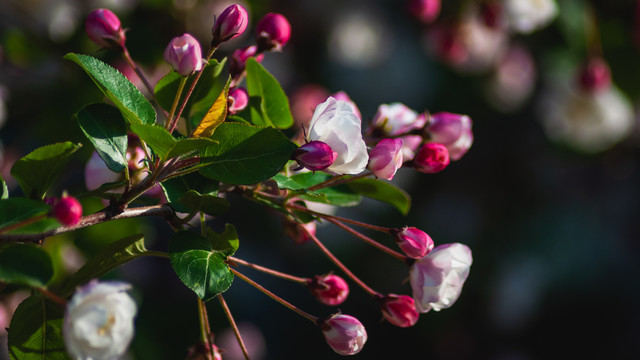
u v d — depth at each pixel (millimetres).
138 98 765
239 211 1586
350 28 1619
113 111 763
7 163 1019
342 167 764
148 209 762
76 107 994
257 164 755
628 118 1379
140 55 1009
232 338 1431
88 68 757
